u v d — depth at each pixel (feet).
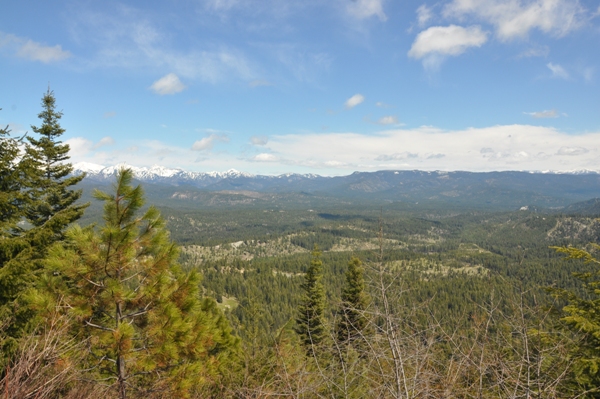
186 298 21.44
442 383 16.38
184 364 21.12
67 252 18.70
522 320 15.71
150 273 20.35
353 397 18.15
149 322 20.76
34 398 14.14
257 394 20.94
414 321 16.08
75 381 18.04
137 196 19.19
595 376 25.08
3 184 30.30
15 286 23.91
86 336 19.44
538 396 15.16
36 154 43.34
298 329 71.82
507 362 16.11
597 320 27.58
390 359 15.66
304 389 18.29
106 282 19.20
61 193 49.29
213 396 26.89
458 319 17.80
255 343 32.68
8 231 28.81
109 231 18.15
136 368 20.62
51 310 17.81
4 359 16.56
